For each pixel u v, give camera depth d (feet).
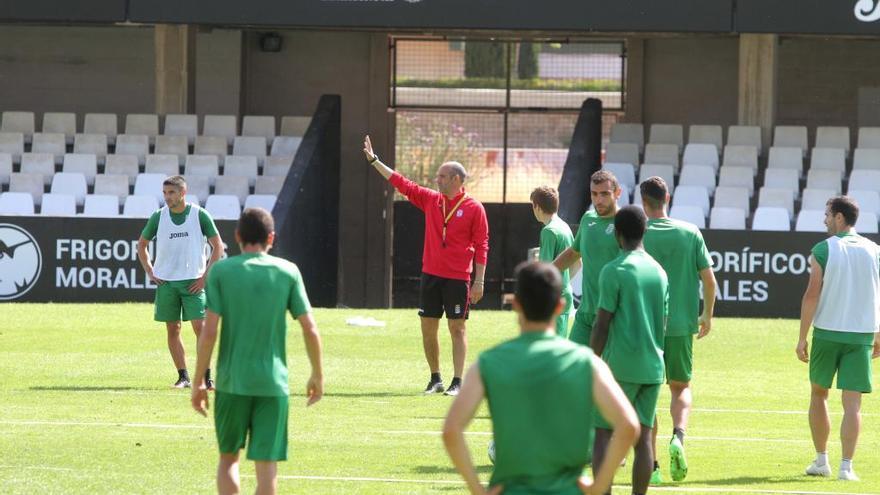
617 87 298.15
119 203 246.47
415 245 296.10
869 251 94.22
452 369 152.87
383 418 119.03
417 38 287.69
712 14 220.02
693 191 236.63
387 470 95.76
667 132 263.49
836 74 274.36
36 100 290.56
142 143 262.67
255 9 224.74
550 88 298.97
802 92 275.39
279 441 73.26
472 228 131.54
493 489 52.16
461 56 299.38
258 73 289.94
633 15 221.05
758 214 225.35
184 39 267.39
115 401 125.59
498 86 300.81
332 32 288.71
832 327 94.22
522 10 221.66
